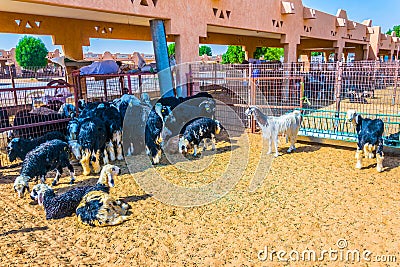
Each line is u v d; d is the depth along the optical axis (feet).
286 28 50.57
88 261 12.51
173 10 32.27
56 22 39.14
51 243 13.79
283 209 16.15
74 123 23.94
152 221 15.40
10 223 15.48
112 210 15.55
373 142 20.22
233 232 14.24
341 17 69.77
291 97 36.17
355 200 16.81
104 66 41.32
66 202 15.98
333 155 24.52
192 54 34.91
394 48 108.78
